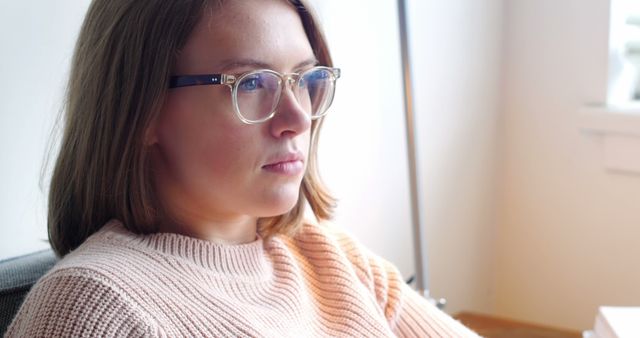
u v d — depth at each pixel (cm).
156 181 79
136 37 72
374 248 159
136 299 67
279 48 74
